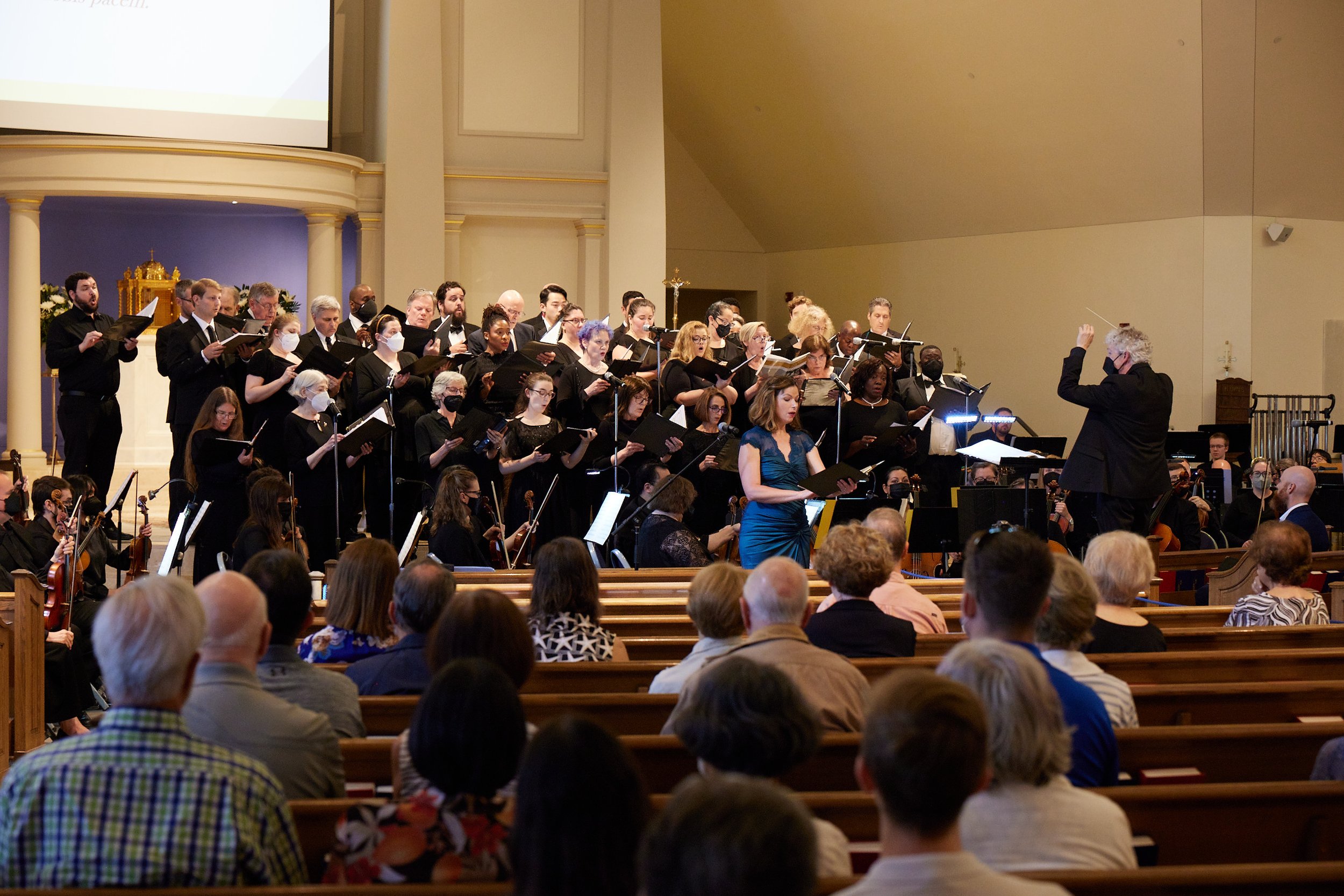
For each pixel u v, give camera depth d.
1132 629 3.99
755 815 1.31
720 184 18.77
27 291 11.55
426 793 2.30
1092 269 14.82
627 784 1.66
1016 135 14.45
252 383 7.85
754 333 8.97
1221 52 12.34
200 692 2.65
